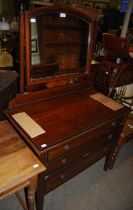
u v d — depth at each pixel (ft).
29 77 4.20
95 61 9.06
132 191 5.98
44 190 4.10
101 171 6.58
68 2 8.50
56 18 4.17
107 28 9.77
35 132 3.70
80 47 4.94
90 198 5.59
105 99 5.28
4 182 2.99
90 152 4.80
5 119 4.42
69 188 5.81
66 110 4.54
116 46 7.48
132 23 9.85
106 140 5.12
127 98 8.27
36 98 4.62
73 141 3.92
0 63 4.95
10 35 5.63
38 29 3.97
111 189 5.96
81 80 5.52
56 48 4.49
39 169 3.27
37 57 4.22
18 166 3.26
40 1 8.39
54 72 4.67
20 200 4.55
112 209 5.37
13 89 4.55
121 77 7.42
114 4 10.85
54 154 3.69
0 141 3.72
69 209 5.21
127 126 6.34
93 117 4.41
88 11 5.05
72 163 4.39
